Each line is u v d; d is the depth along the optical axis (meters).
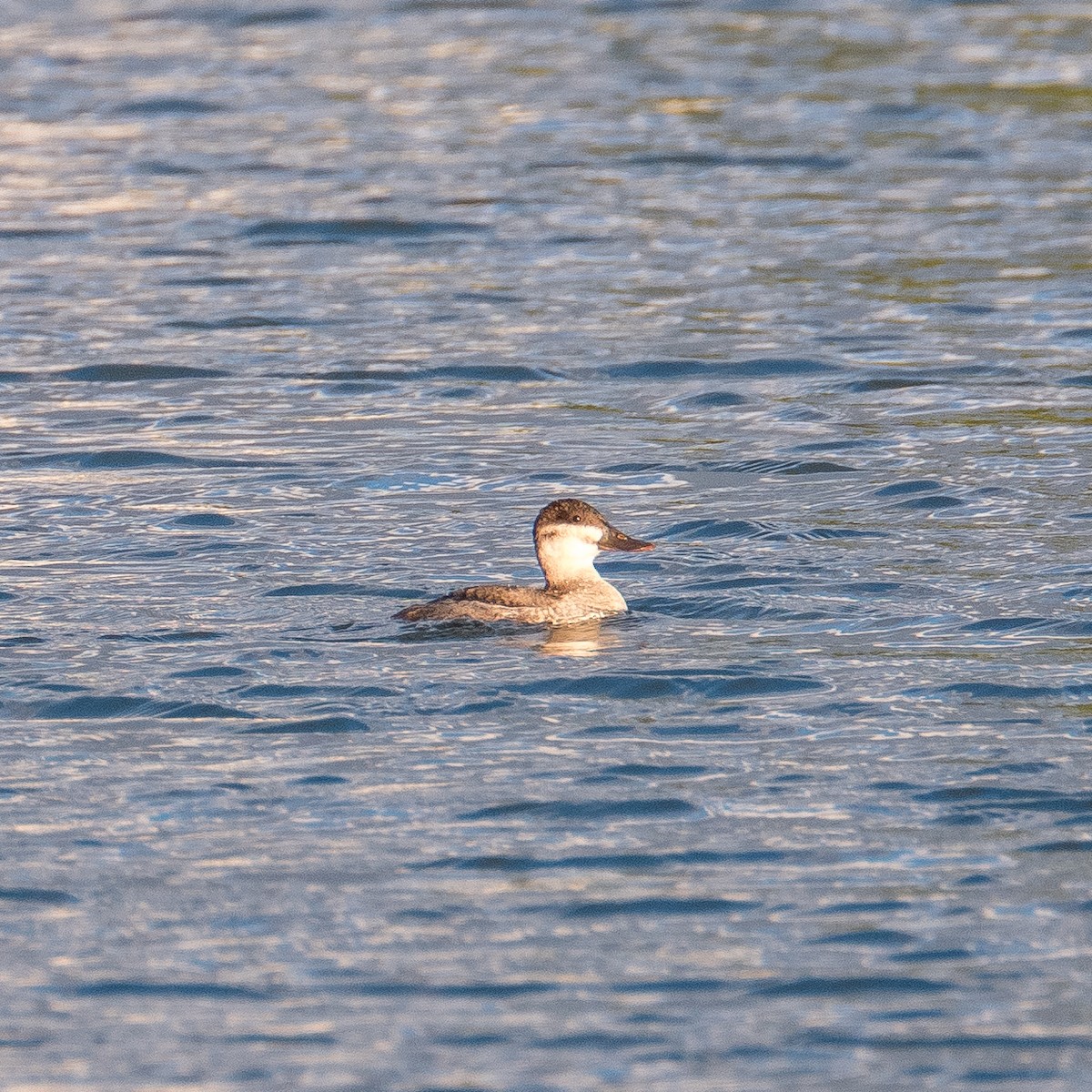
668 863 11.59
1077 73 42.72
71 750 13.34
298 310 27.86
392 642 15.39
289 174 35.97
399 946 10.60
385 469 20.81
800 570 17.25
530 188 34.84
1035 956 10.42
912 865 11.52
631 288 28.80
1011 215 32.34
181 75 44.34
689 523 18.80
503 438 22.05
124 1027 9.80
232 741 13.48
